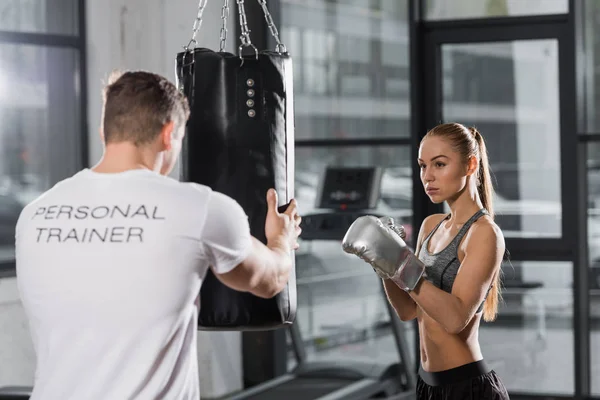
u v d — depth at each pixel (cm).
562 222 500
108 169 179
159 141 180
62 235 174
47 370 173
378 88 523
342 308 557
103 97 186
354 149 531
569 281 510
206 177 218
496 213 517
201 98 218
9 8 488
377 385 484
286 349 546
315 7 531
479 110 517
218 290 218
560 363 514
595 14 491
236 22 525
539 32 497
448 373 243
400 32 515
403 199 521
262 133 218
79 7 514
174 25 520
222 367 528
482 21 508
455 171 243
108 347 170
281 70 221
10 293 473
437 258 247
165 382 173
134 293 171
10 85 494
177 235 172
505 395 246
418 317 255
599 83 494
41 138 507
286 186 222
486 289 235
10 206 496
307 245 557
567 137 495
